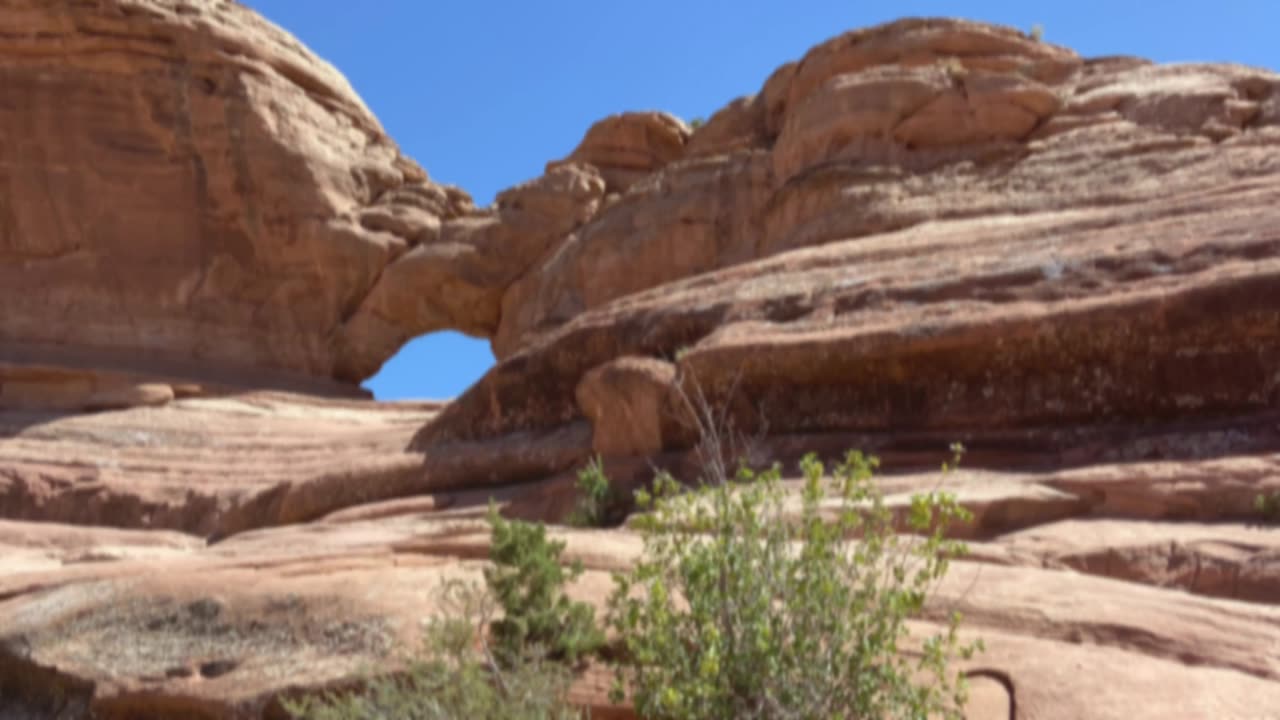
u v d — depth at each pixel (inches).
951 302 466.0
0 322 1109.1
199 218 1184.8
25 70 1143.6
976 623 231.0
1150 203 540.4
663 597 173.5
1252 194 496.1
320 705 223.3
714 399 496.7
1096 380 414.0
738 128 1243.8
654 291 657.0
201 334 1172.5
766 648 158.4
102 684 259.3
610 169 1398.9
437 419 662.5
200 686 248.5
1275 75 739.4
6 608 327.3
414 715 196.9
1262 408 380.8
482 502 545.0
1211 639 210.7
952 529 335.9
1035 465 397.7
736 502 183.5
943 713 172.9
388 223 1296.8
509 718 191.5
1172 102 735.1
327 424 944.3
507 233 1299.2
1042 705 186.2
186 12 1195.3
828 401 474.0
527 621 230.1
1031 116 808.3
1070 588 246.8
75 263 1141.1
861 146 861.8
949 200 731.4
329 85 1318.9
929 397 451.2
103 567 349.4
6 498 792.3
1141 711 178.7
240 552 420.5
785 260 624.7
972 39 918.4
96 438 882.8
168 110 1178.0
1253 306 379.9
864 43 964.0
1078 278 443.5
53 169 1143.0
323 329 1250.0
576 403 606.5
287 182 1218.6
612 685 189.2
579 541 302.0
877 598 184.9
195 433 896.3
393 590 276.4
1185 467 342.3
